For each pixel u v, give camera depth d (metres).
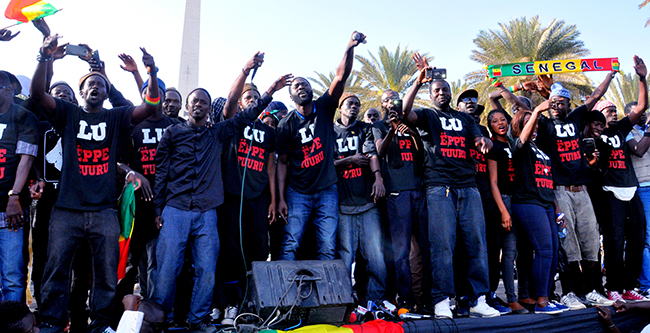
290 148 4.15
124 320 2.98
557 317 4.25
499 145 4.47
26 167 3.21
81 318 3.49
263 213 3.88
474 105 4.79
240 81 3.90
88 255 3.50
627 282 4.92
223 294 3.80
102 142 3.34
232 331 3.30
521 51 18.05
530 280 4.55
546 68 5.26
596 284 4.89
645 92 5.06
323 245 3.98
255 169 3.89
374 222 4.21
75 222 3.11
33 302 5.05
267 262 3.44
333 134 4.24
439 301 3.92
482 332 3.92
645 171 5.12
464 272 4.43
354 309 3.88
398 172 4.22
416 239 4.44
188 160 3.50
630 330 4.57
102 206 3.22
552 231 4.39
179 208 3.39
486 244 4.24
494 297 4.56
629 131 5.18
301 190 4.03
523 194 4.38
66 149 3.19
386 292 4.43
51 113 3.20
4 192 3.18
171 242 3.31
